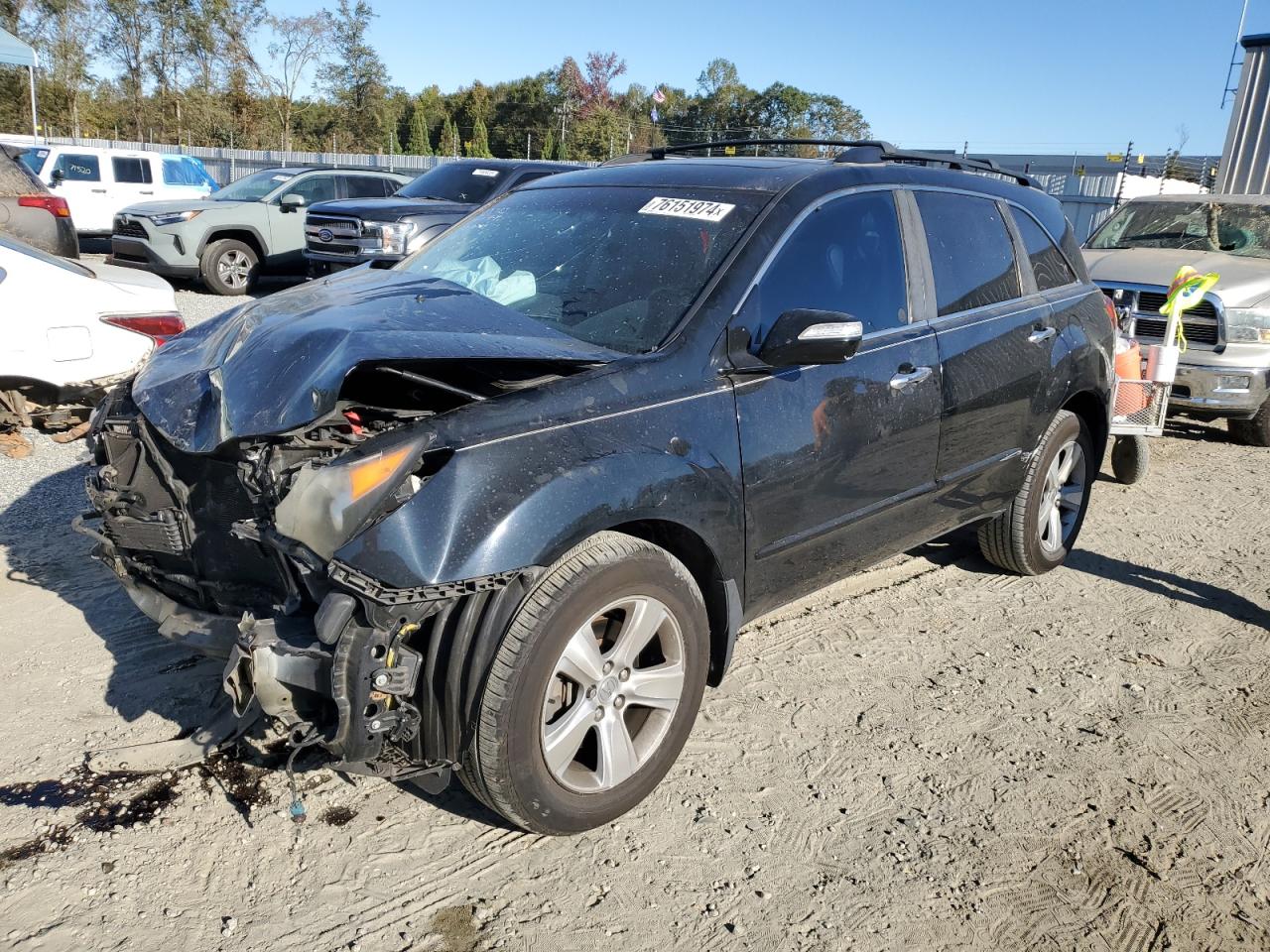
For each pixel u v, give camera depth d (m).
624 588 2.84
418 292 3.42
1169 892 2.88
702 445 3.08
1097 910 2.80
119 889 2.69
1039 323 4.65
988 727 3.72
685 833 3.04
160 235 13.59
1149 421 6.64
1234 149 12.59
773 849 2.99
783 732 3.62
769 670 4.08
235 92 49.41
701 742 3.54
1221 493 6.98
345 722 2.47
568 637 2.71
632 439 2.91
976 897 2.83
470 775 2.73
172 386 3.21
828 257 3.70
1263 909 2.83
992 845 3.05
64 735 3.35
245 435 2.77
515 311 3.33
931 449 4.04
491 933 2.61
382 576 2.46
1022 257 4.73
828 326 3.13
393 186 15.70
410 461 2.54
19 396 6.12
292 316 3.29
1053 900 2.83
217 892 2.70
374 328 2.98
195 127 48.34
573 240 3.77
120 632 4.07
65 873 2.73
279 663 2.51
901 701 3.88
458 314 3.20
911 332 3.95
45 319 6.05
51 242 8.53
